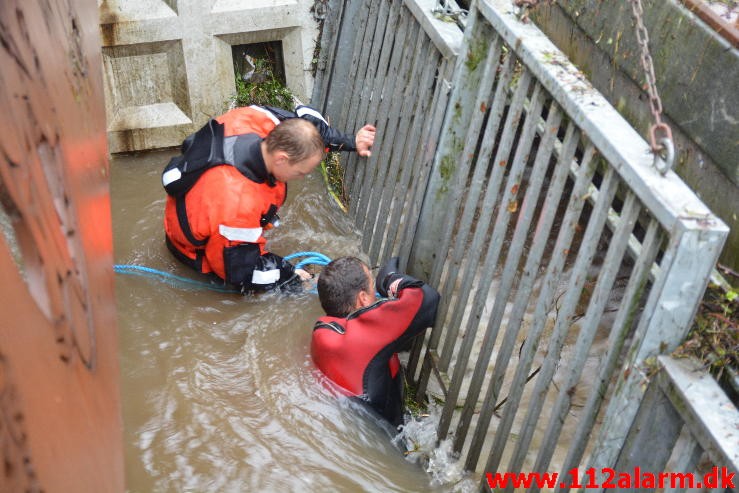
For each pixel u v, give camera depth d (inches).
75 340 21.7
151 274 138.9
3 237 16.6
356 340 107.5
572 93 78.4
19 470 15.1
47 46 24.3
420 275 129.8
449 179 118.3
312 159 123.4
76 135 27.9
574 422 114.3
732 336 66.4
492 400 100.4
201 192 124.7
